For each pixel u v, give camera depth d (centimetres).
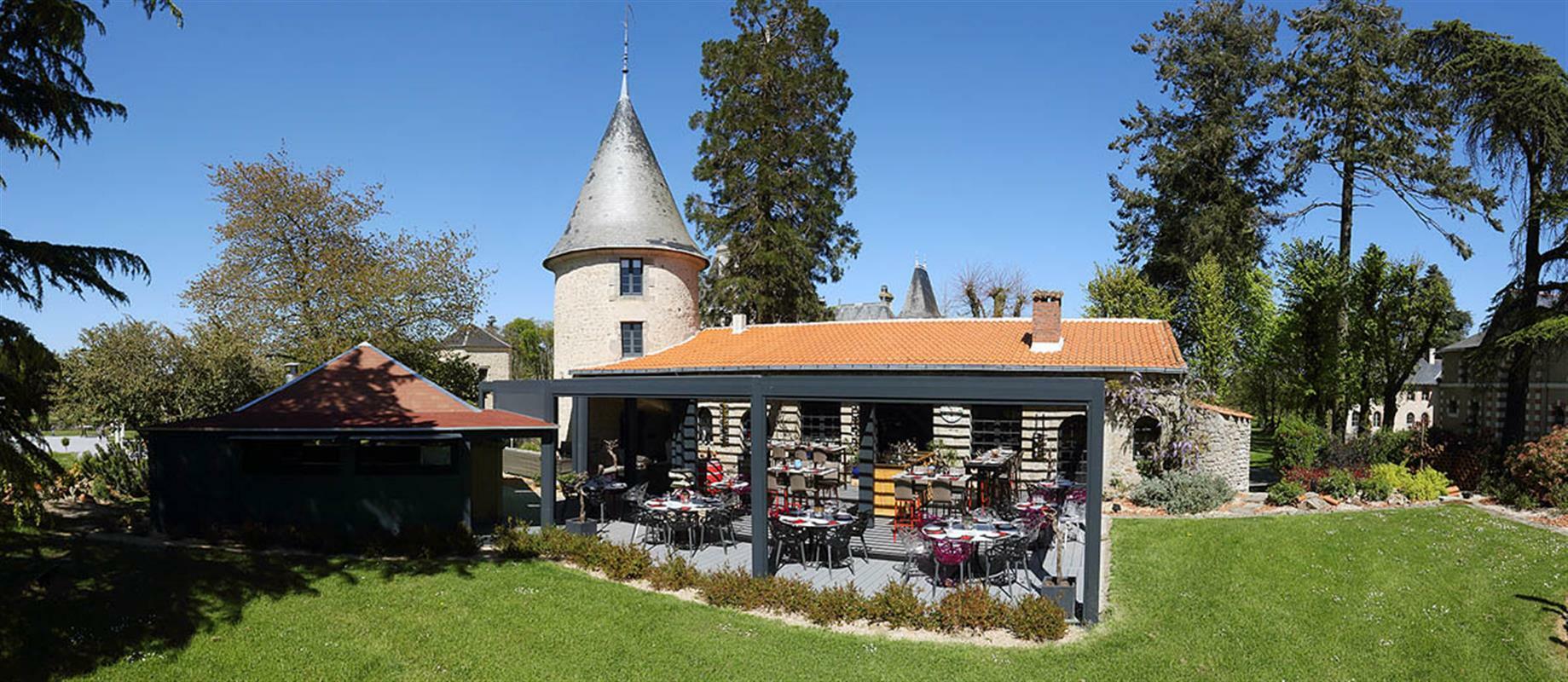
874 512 1580
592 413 2780
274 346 2734
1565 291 2000
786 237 3269
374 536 1383
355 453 1466
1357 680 894
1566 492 1692
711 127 3397
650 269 2761
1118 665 909
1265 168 3241
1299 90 2723
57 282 923
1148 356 1942
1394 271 2300
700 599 1127
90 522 1513
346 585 1148
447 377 2927
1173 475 1805
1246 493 1934
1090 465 1027
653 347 2742
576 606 1074
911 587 1114
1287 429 2062
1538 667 938
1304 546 1402
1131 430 1891
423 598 1098
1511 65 2123
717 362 2303
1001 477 1753
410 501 1459
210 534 1390
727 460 2250
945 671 887
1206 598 1143
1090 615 1030
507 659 902
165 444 1464
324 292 2731
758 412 1195
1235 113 3161
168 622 965
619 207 2797
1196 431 1873
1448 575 1247
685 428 1873
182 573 1153
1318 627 1041
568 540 1342
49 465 959
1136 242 3597
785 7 3419
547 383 1586
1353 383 2303
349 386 1667
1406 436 2183
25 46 901
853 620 1037
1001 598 1112
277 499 1448
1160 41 3369
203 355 2147
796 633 988
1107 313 3069
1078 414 1941
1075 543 1443
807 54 3447
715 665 894
